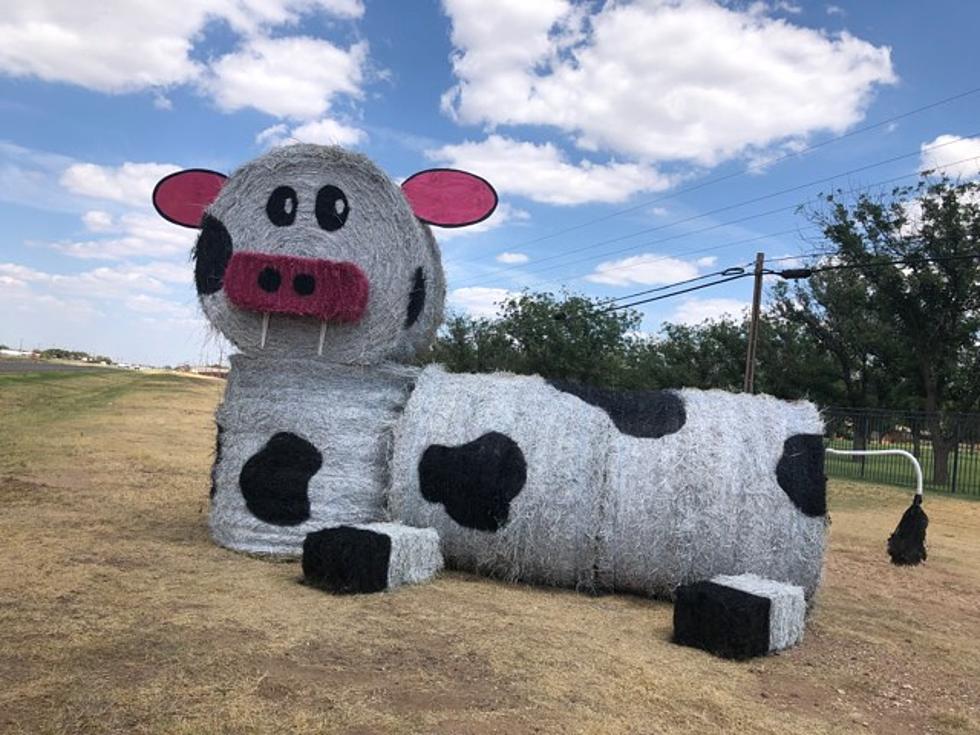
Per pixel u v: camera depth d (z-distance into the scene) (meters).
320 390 7.17
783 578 6.06
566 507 6.26
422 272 7.41
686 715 4.08
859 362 32.12
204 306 7.38
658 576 6.21
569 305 33.97
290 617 5.14
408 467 6.71
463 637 4.98
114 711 3.62
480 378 7.10
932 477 21.78
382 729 3.62
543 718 3.88
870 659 5.41
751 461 6.15
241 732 3.49
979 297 25.86
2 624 4.63
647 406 6.57
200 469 12.16
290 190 7.25
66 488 9.55
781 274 22.70
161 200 7.87
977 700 4.81
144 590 5.54
